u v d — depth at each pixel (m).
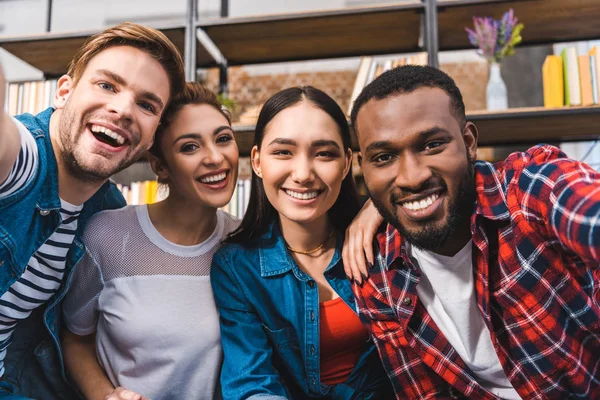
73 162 0.91
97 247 1.04
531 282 0.83
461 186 0.80
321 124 0.97
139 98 0.95
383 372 1.05
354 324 1.01
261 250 1.06
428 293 0.94
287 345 1.00
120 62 0.93
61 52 2.25
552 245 0.79
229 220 1.21
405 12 1.95
